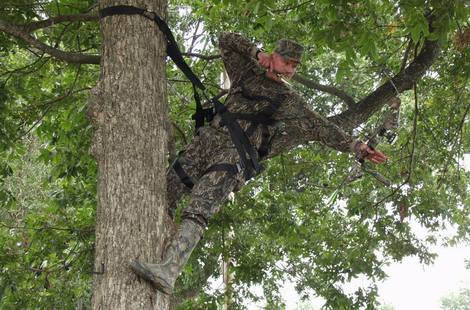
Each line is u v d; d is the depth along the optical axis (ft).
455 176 35.37
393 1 19.45
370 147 16.44
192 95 34.30
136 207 14.05
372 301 36.96
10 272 34.35
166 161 15.05
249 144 15.76
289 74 15.89
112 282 13.51
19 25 20.43
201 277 40.93
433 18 21.89
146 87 15.12
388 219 36.32
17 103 32.63
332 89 25.41
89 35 27.61
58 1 25.93
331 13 19.22
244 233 39.14
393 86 21.80
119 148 14.49
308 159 36.99
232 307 39.63
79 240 34.78
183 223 14.60
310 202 38.37
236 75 16.61
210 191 15.05
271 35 30.01
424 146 33.40
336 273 36.99
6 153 33.73
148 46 15.51
